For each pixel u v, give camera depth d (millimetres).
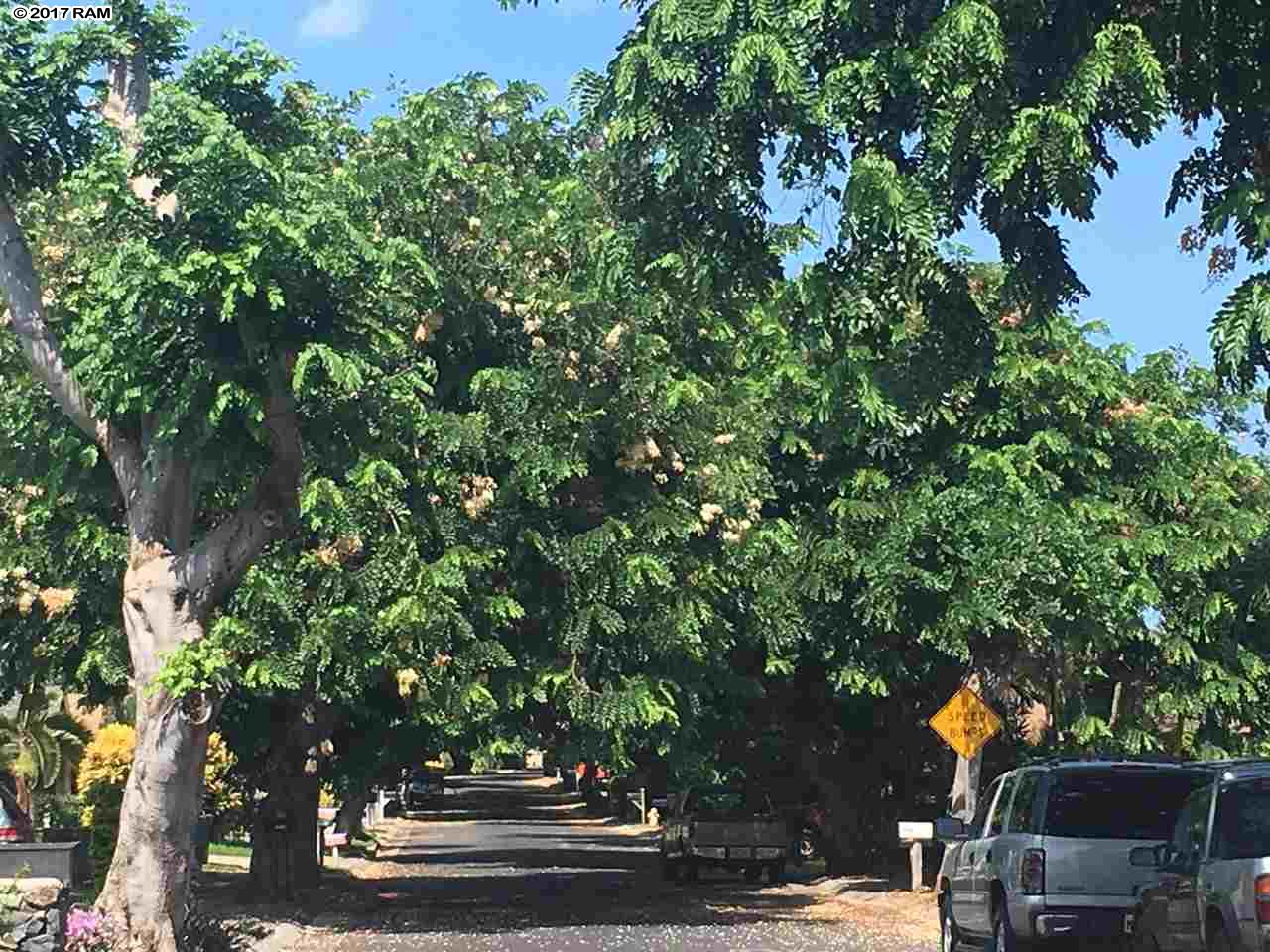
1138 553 26656
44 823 34688
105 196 14969
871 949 20469
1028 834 15875
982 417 26844
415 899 29328
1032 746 30500
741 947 20641
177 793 16125
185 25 16391
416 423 17703
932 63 12719
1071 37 13188
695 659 23781
